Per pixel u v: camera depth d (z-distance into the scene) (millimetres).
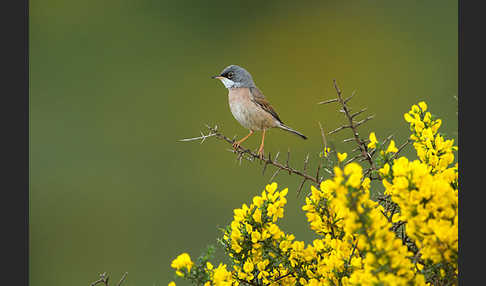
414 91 17109
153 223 13133
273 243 5402
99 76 18594
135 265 11484
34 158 15438
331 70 18875
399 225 5055
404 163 4449
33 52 19250
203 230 12680
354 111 16594
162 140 16625
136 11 20594
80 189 14508
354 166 4195
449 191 4328
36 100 17828
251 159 5918
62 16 20062
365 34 19781
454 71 17750
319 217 5383
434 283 4629
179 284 9609
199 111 17844
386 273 4230
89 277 11336
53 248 12242
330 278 5039
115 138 16422
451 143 5152
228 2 20859
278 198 5621
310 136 16297
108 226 12914
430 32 19609
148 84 18531
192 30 20484
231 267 5531
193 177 15133
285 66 19281
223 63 19609
